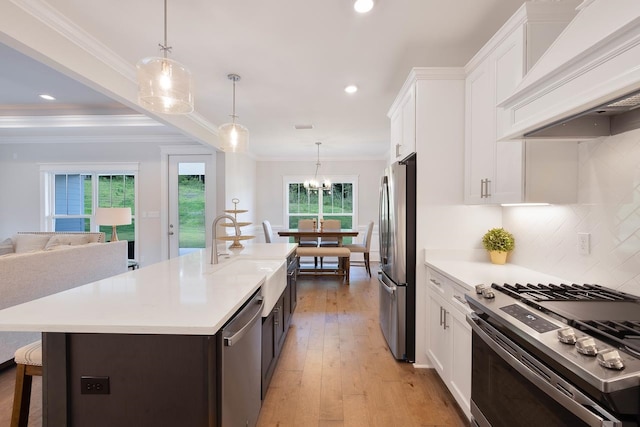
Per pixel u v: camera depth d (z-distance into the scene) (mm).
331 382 2137
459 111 2244
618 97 962
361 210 7117
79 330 1042
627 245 1325
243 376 1396
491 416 1238
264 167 7238
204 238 5219
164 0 1690
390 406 1886
